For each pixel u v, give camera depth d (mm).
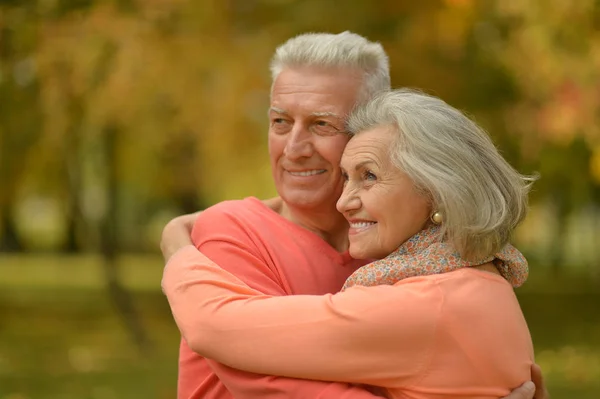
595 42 9719
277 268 2619
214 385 2572
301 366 2256
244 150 10438
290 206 2789
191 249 2594
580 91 10094
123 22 8992
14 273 25234
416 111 2369
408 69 10422
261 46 9766
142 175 15219
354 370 2227
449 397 2219
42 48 9188
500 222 2279
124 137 12703
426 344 2209
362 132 2445
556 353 12312
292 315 2287
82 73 9133
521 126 11781
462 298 2238
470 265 2314
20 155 11375
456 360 2219
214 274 2455
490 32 10547
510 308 2316
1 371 10758
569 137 10984
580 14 9453
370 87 2746
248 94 9828
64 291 20328
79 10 9305
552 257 28203
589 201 22141
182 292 2455
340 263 2721
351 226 2473
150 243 37844
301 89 2703
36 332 14094
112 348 12508
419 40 10242
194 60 9281
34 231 42500
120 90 9109
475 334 2223
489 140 2406
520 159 12664
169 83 9242
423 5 10000
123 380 10172
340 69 2707
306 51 2723
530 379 2355
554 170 13625
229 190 15078
